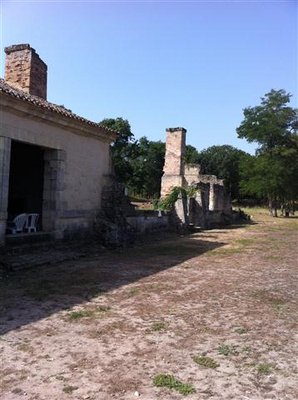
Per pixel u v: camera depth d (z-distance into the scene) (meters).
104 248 15.46
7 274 10.25
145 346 5.86
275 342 6.17
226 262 13.57
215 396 4.45
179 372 5.03
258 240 20.98
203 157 84.38
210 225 29.00
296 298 8.93
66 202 14.84
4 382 4.71
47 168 14.48
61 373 4.95
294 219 43.38
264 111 49.56
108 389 4.56
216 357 5.52
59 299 8.20
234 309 7.92
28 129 12.83
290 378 4.95
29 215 14.09
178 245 17.64
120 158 63.25
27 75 17.09
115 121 63.09
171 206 24.14
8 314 7.15
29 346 5.76
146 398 4.38
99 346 5.82
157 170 74.44
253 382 4.82
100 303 8.02
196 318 7.26
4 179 11.83
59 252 13.27
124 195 18.33
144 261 13.16
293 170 49.09
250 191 51.88
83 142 15.91
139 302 8.20
